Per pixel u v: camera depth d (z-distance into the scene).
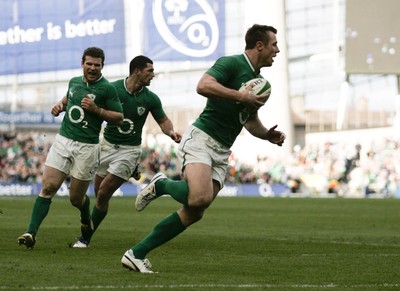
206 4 105.44
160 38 106.44
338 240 42.50
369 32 121.69
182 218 26.08
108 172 36.84
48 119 122.50
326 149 133.38
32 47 112.69
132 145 37.09
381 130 147.38
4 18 113.19
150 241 26.20
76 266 28.05
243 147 158.38
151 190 26.23
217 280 25.19
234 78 25.78
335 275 27.16
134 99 36.53
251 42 26.02
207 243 39.09
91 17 110.19
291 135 137.00
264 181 129.62
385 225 56.22
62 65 111.75
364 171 127.19
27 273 26.03
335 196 125.00
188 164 25.64
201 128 25.86
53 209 69.94
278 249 36.66
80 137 33.88
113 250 34.34
